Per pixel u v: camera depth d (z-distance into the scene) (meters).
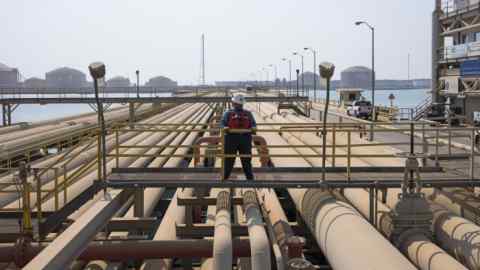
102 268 11.42
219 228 10.03
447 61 44.22
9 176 17.75
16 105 62.75
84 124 41.28
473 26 40.06
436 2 46.59
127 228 12.59
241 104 10.66
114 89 128.50
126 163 20.69
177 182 10.36
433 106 42.75
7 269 9.91
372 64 40.44
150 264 11.62
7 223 10.26
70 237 7.78
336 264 8.66
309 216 11.14
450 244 9.70
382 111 49.31
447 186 10.49
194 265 14.51
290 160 18.50
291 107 58.09
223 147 10.67
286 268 8.20
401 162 17.09
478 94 38.91
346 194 13.99
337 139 24.72
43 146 21.22
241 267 11.32
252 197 12.93
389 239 9.91
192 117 54.88
